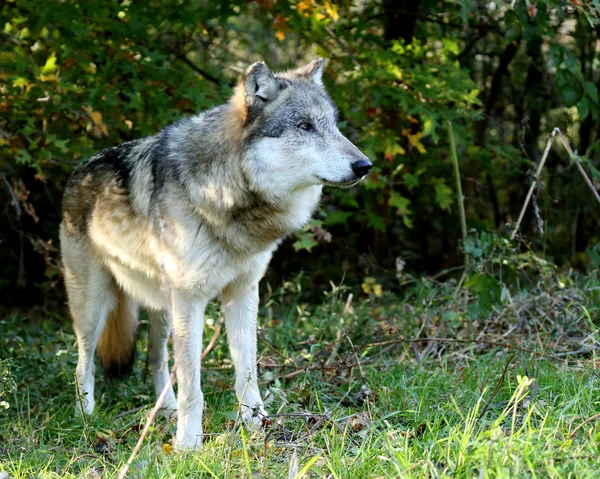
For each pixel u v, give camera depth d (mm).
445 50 9281
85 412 5898
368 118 9211
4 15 8656
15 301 11031
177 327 5504
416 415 5172
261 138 5387
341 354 6988
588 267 10164
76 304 6590
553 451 4109
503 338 7043
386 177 9594
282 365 6574
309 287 11070
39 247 8570
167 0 8523
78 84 8258
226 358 7441
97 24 8242
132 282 6305
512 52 10531
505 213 11836
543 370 5820
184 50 10500
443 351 7098
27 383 6734
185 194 5445
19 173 10414
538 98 11195
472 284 6812
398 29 10375
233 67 11031
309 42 9078
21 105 7770
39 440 5578
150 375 7285
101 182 6316
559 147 11391
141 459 4887
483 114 10570
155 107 8133
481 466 3926
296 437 5184
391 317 7922
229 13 8391
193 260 5418
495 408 5176
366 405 5641
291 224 5703
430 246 11969
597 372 5539
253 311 5871
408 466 4051
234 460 4594
